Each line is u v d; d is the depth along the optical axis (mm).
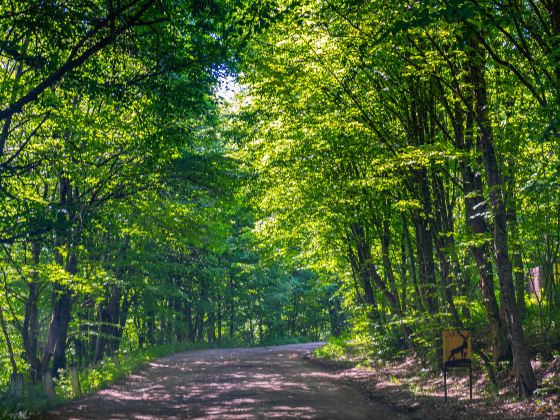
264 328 74312
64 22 13555
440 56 12555
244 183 23016
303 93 16750
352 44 13484
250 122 21891
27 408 13789
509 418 10727
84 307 27203
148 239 28078
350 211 20812
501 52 12570
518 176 12656
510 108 12312
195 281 43719
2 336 25203
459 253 14938
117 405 15047
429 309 18016
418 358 20656
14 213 17125
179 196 24281
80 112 17578
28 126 18578
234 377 21344
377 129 16281
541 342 14789
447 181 17203
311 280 57312
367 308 24328
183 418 12688
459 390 14445
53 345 21734
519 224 14156
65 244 19406
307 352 34781
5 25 13961
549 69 10281
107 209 20938
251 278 52344
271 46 16750
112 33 13227
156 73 15789
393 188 18875
